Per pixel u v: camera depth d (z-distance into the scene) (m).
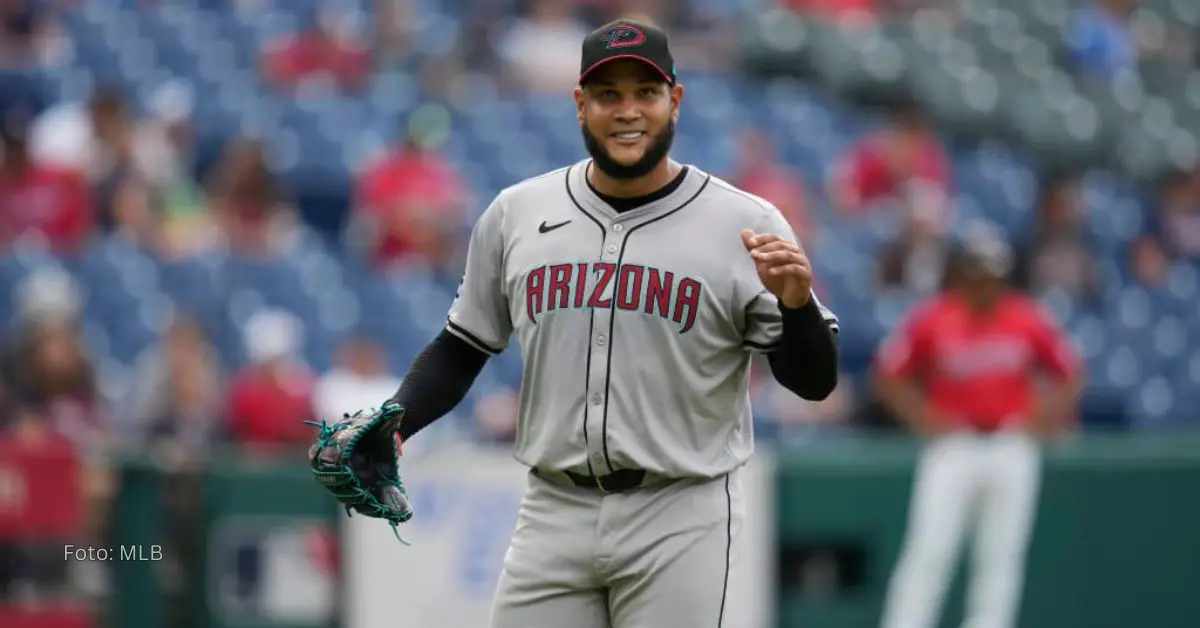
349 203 41.25
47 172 35.88
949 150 50.69
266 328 28.17
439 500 25.34
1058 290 41.97
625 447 13.09
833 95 51.72
